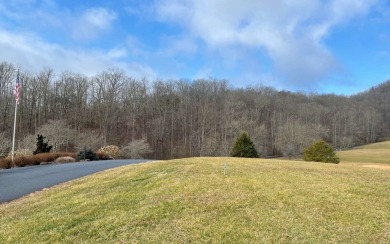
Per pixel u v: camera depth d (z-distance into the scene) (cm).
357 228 527
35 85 5500
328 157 2364
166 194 724
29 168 1791
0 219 680
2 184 1166
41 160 2302
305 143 5962
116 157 3250
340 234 504
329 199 670
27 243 516
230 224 539
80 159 2528
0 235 567
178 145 6222
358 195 705
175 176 912
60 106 5906
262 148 5919
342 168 1166
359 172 1045
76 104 6012
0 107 5022
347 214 587
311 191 727
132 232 522
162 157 5734
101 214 625
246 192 714
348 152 6181
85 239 510
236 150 2286
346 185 796
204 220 558
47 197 868
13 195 966
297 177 887
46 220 625
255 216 573
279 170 1002
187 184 798
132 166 1329
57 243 503
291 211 599
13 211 745
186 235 501
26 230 578
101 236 516
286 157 5991
